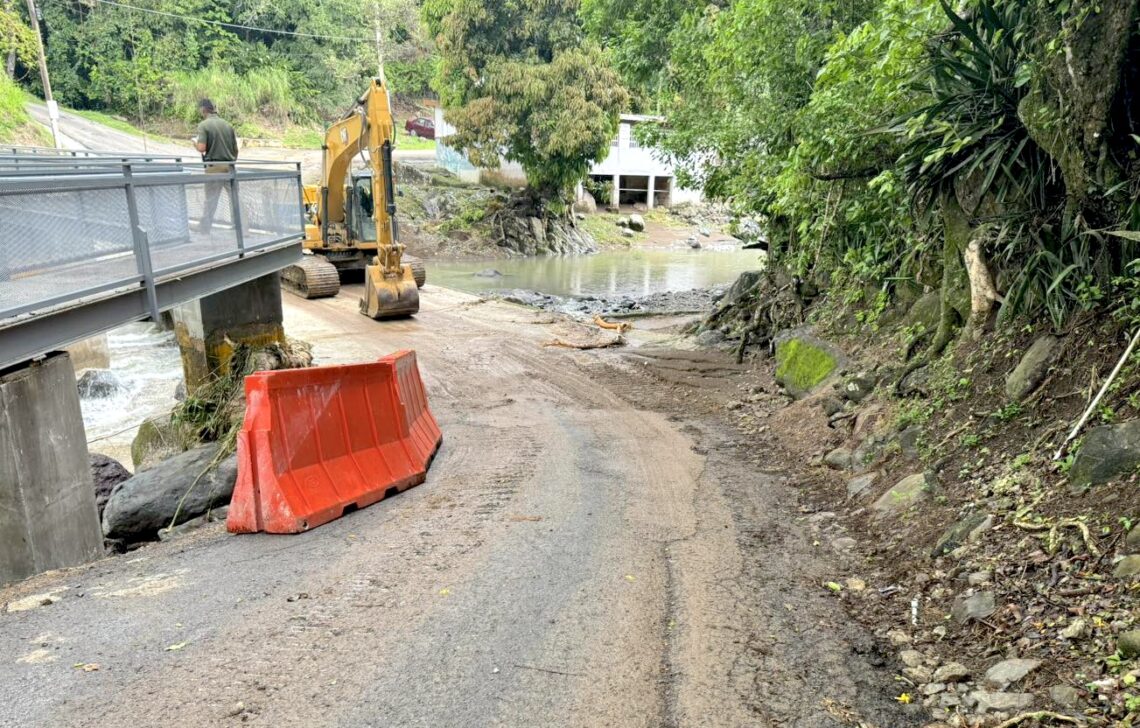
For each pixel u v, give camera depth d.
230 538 5.26
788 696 3.06
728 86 11.16
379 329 15.82
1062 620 3.16
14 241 5.06
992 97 5.63
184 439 9.46
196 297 7.95
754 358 12.11
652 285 27.67
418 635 3.57
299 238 11.21
